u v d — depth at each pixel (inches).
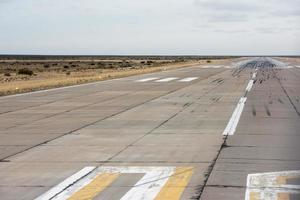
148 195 420.8
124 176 490.6
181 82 2103.8
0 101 1333.7
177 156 581.9
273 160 550.3
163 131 779.4
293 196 406.9
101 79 2412.6
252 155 579.8
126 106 1175.0
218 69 3590.1
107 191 436.1
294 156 571.5
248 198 401.7
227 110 1064.8
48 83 2167.8
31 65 6850.4
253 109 1081.4
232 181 459.5
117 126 843.4
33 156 595.5
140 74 2918.3
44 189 445.4
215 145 648.4
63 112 1066.1
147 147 643.5
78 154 604.1
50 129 818.2
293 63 5216.5
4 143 689.0
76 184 462.3
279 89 1654.8
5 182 471.8
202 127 816.3
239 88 1720.0
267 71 3142.2
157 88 1770.4
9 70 4813.0
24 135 757.9
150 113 1029.2
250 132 757.9
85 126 848.9
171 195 417.7
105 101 1306.6
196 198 405.4
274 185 442.9
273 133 745.6
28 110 1111.6
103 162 557.3
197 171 503.5
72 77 2982.3
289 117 938.7
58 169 525.0
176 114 1005.2
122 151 619.2
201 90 1654.8
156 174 495.8
